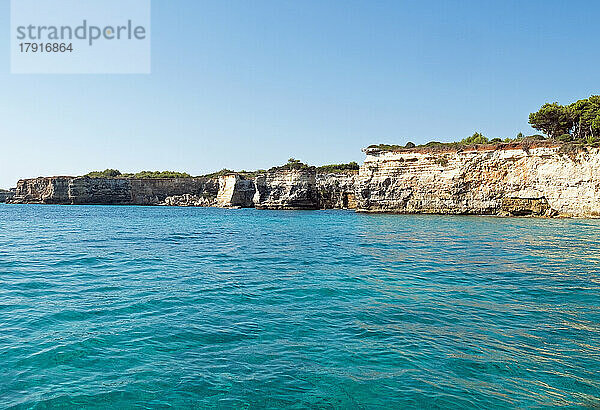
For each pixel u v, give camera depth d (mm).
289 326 10102
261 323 10328
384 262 19734
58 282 15000
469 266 18484
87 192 129375
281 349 8664
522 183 54281
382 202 67062
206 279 15727
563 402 6609
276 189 99375
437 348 8727
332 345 8891
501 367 7824
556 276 16156
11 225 46750
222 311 11352
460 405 6512
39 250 24188
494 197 56656
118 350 8539
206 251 24281
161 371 7605
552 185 51531
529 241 27984
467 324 10281
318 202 97750
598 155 47531
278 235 34781
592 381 7301
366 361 8078
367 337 9367
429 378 7395
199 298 12758
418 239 29906
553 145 51938
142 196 132500
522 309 11602
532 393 6887
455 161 59781
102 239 31141
